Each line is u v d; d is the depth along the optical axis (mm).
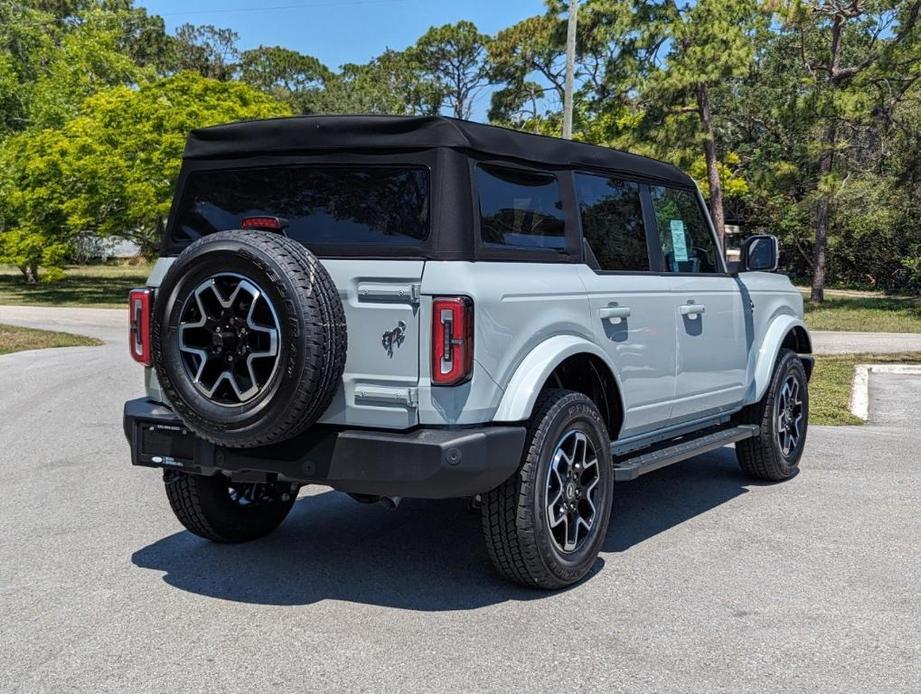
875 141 30844
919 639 3975
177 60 70688
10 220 35250
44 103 38500
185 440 4418
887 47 25156
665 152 24797
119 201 31250
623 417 5102
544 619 4180
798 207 35250
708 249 6348
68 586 4590
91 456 7594
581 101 33781
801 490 6715
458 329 3939
